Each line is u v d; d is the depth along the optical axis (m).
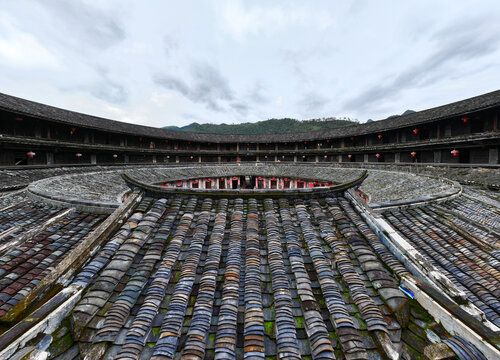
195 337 3.63
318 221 6.19
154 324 3.88
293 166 52.47
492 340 3.34
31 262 7.22
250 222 6.02
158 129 56.50
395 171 29.27
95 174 27.09
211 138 64.44
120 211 5.95
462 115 27.47
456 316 3.77
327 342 3.58
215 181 50.03
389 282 4.58
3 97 30.08
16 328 3.27
